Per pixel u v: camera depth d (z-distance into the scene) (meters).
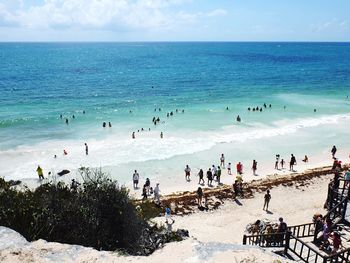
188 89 74.56
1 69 116.94
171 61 161.12
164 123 43.19
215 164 30.41
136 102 58.75
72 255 5.44
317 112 50.38
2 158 30.30
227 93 68.44
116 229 9.17
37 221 7.68
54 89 74.06
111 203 9.38
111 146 34.09
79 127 41.28
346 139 37.75
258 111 50.41
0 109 52.56
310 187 24.62
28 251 5.39
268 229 16.00
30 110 51.88
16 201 8.38
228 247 6.06
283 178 25.91
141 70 118.06
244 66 132.38
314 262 10.57
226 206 21.58
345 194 16.36
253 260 5.61
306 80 89.81
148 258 5.64
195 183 26.48
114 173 27.81
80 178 26.17
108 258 5.45
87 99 62.25
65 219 8.33
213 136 37.78
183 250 5.91
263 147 34.78
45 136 37.41
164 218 19.50
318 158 32.25
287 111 50.72
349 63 146.62
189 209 20.91
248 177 27.61
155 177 27.42
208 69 121.00
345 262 9.77
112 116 47.41
